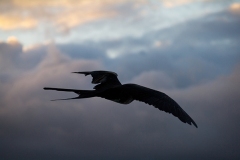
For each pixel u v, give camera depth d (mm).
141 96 14570
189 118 13438
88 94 15492
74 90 15797
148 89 14703
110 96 15289
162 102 13953
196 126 13266
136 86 15109
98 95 15391
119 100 15039
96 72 17625
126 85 15281
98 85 16875
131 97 14875
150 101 14164
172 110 13672
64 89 15711
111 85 16672
